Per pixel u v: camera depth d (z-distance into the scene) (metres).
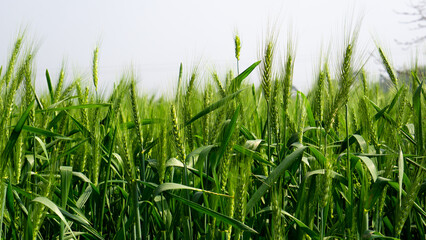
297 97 4.62
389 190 4.00
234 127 3.04
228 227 3.03
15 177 3.52
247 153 3.15
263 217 3.55
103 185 3.51
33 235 2.83
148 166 4.29
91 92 4.61
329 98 3.95
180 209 3.25
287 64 3.69
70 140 4.13
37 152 4.04
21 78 3.62
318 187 3.36
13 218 3.04
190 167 3.29
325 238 3.25
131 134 4.39
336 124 4.86
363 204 3.27
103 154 3.76
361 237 3.18
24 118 2.75
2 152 2.80
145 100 5.01
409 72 4.66
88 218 3.88
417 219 3.69
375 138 4.11
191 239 3.19
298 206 3.34
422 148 3.89
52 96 4.79
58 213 2.76
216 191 3.08
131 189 3.11
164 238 3.33
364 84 5.19
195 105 4.16
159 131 3.42
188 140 3.78
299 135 3.90
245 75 3.84
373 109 4.98
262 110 5.06
